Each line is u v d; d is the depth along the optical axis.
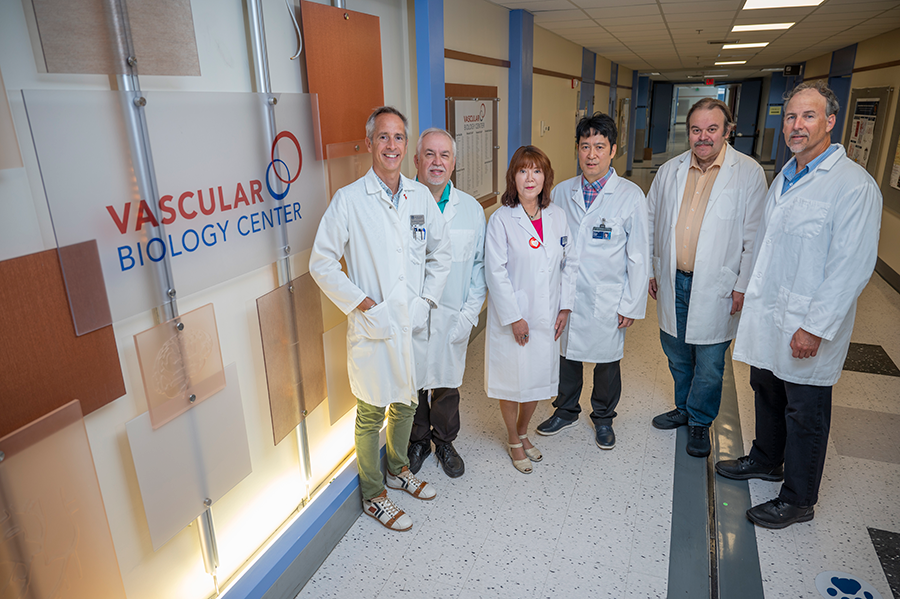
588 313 2.41
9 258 0.95
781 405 2.14
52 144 0.99
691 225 2.34
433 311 2.15
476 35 3.50
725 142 2.29
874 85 5.75
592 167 2.26
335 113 1.91
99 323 1.12
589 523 2.07
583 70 6.87
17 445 0.94
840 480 2.28
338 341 2.07
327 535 1.91
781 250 1.92
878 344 3.61
